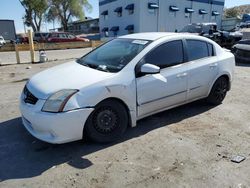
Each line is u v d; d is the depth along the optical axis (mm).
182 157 3529
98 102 3607
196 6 37188
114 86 3715
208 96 5422
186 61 4719
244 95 6477
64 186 2947
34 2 47250
